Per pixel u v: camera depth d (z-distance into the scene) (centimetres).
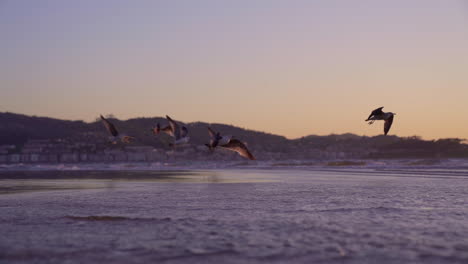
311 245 1267
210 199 2681
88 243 1310
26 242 1327
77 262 1088
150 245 1280
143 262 1088
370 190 3325
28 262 1095
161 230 1533
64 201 2584
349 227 1572
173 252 1190
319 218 1808
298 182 4588
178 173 7956
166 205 2344
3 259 1122
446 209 2084
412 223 1658
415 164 13388
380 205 2278
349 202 2444
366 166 11944
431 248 1223
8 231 1521
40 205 2361
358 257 1122
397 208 2131
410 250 1198
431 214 1909
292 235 1424
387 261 1081
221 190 3450
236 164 17562
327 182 4531
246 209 2147
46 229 1564
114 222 1725
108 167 13912
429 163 13688
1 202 2539
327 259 1104
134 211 2080
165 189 3609
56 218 1842
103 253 1181
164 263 1078
